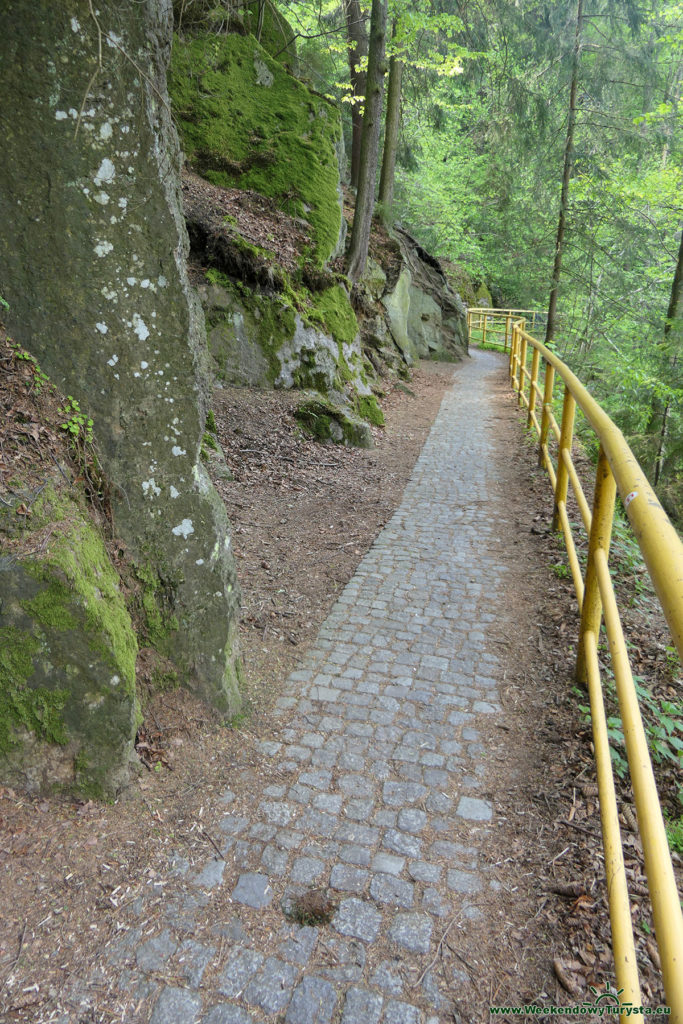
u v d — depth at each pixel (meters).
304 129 10.80
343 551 5.20
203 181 9.73
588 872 2.24
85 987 1.86
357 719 3.12
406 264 15.59
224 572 3.04
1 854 2.19
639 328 15.76
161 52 2.55
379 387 11.39
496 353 21.88
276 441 7.51
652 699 3.13
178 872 2.24
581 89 14.71
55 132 2.34
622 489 1.94
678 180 13.43
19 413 2.49
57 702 2.34
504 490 6.70
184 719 2.87
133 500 2.74
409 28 11.60
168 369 2.72
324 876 2.25
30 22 2.24
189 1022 1.78
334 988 1.88
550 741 2.94
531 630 3.94
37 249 2.44
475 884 2.23
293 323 8.70
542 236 17.39
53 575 2.29
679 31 13.42
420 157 22.33
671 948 1.26
